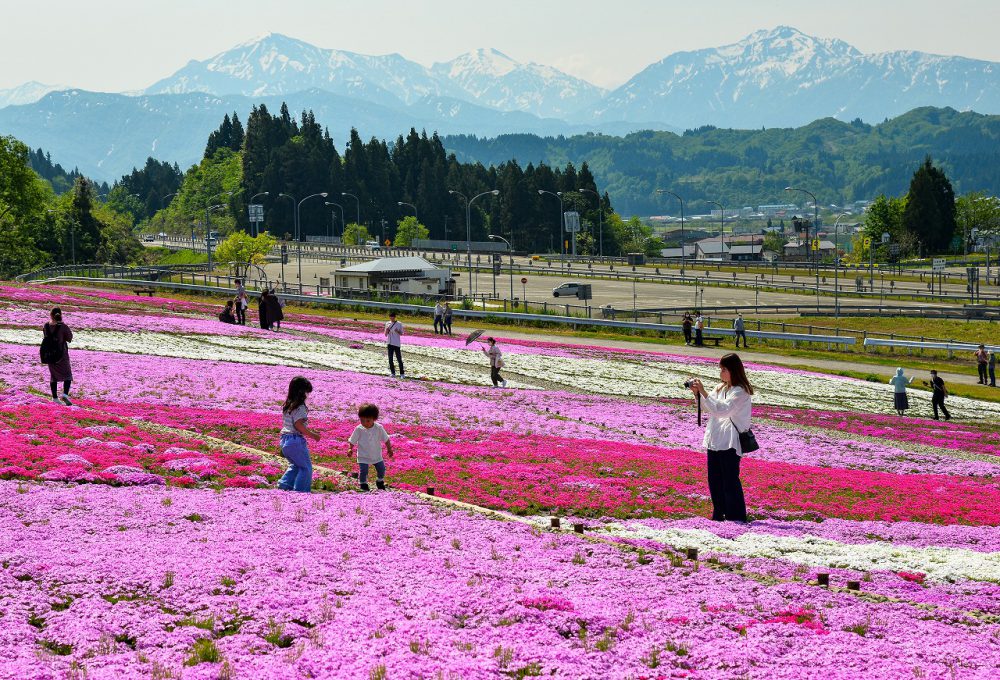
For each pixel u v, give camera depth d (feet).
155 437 75.20
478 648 35.65
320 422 93.71
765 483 82.69
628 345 245.86
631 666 35.14
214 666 32.07
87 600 37.37
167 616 36.55
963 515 74.43
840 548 59.67
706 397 64.95
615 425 116.16
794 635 39.01
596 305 384.06
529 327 281.13
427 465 78.54
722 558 53.42
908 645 38.58
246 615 37.70
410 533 51.65
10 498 51.19
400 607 39.75
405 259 408.26
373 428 65.26
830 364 226.58
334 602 39.75
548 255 655.35
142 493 56.13
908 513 73.77
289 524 51.44
